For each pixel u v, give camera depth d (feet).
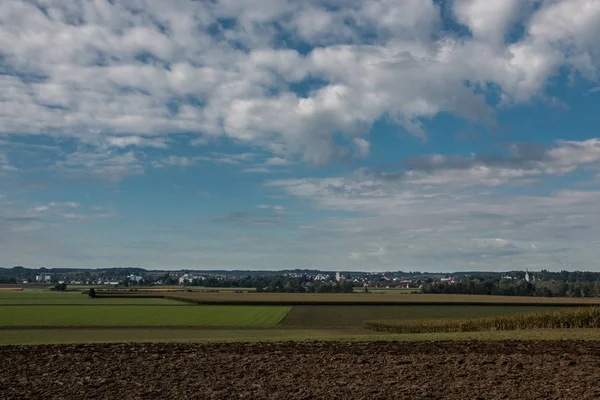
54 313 317.83
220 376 72.38
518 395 60.13
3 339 155.84
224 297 530.27
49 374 75.05
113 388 65.82
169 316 297.33
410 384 66.39
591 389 62.28
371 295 595.88
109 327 225.56
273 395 61.41
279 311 341.62
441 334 136.15
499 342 104.22
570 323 172.96
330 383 67.41
